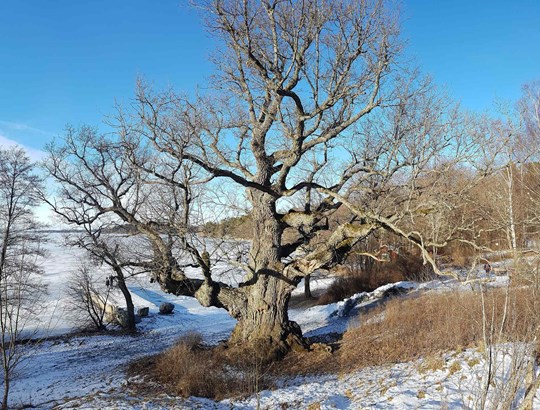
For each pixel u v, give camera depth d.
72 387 14.65
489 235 22.36
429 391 9.04
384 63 13.26
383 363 13.14
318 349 16.06
